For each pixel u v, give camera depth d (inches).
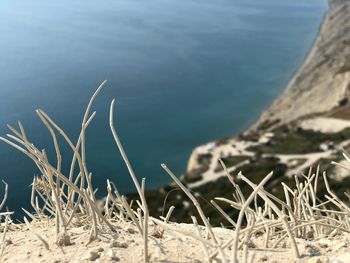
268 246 103.7
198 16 5349.4
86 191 113.7
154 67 3737.7
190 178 2274.9
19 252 101.6
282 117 3179.1
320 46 4394.7
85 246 99.8
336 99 3307.1
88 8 5654.5
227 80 3631.9
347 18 4945.9
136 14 5398.6
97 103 2807.6
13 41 4128.9
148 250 96.8
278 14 5526.6
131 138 2691.9
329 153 2423.7
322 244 105.3
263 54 4232.3
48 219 127.0
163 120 2935.5
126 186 2233.0
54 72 3334.2
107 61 3779.5
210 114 3129.9
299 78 3757.4
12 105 2507.4
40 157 102.2
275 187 1357.0
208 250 96.2
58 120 2474.2
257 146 2655.0
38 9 5541.3
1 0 5910.4
